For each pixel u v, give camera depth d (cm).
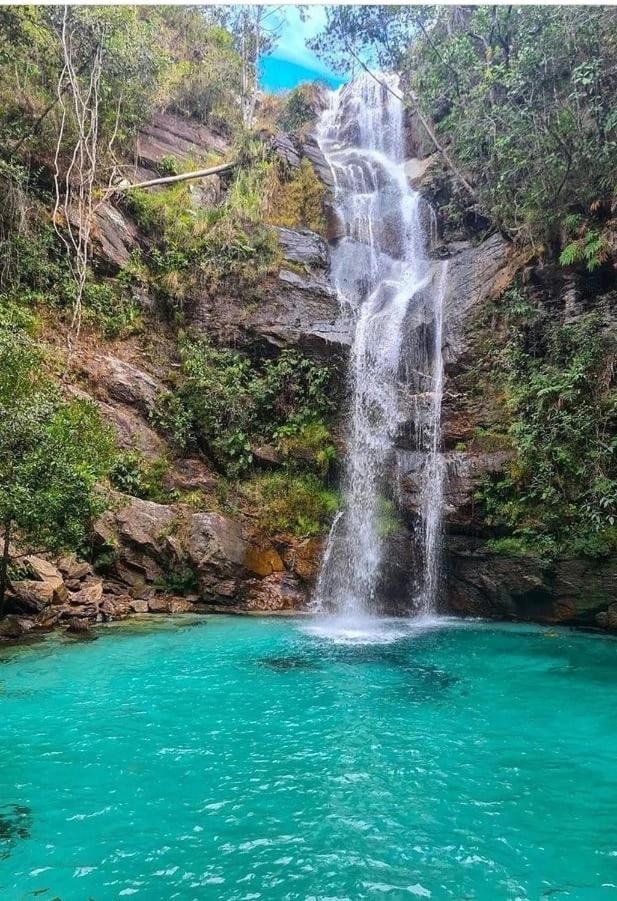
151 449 1352
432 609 1238
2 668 732
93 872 331
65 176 1543
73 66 1501
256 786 439
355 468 1404
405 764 480
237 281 1633
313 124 2652
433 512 1261
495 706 630
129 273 1557
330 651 871
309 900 308
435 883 325
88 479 864
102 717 579
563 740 536
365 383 1476
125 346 1495
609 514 1047
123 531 1130
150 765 472
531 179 1321
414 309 1598
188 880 325
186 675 727
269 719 583
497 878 330
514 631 1046
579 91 1166
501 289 1419
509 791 437
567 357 1198
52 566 1012
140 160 1873
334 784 443
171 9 2330
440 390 1411
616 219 1173
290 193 2031
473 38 1695
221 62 2384
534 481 1147
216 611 1159
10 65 1448
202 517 1222
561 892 318
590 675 752
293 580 1272
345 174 2184
